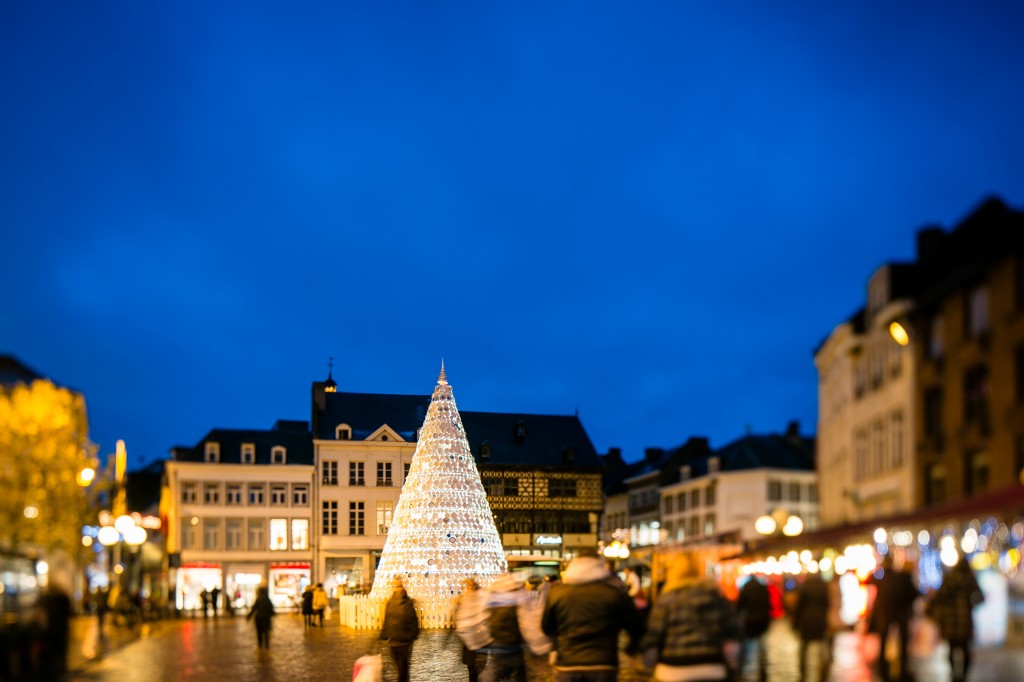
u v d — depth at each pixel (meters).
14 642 13.99
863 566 7.75
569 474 38.81
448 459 37.50
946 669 7.16
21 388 14.65
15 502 14.18
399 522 37.72
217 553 60.56
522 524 38.06
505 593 15.53
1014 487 6.52
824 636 8.05
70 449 15.17
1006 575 6.82
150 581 67.31
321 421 48.16
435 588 36.25
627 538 29.31
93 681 21.44
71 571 15.95
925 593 7.31
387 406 44.28
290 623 47.53
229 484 61.31
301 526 61.22
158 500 77.31
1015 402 6.54
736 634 8.88
